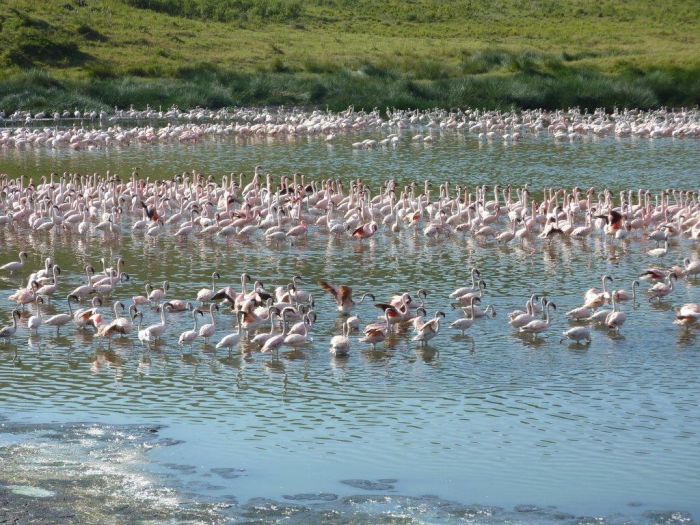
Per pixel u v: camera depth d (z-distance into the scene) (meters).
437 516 18.52
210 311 29.70
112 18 114.81
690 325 29.72
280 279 35.47
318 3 132.50
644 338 28.58
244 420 22.98
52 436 22.02
